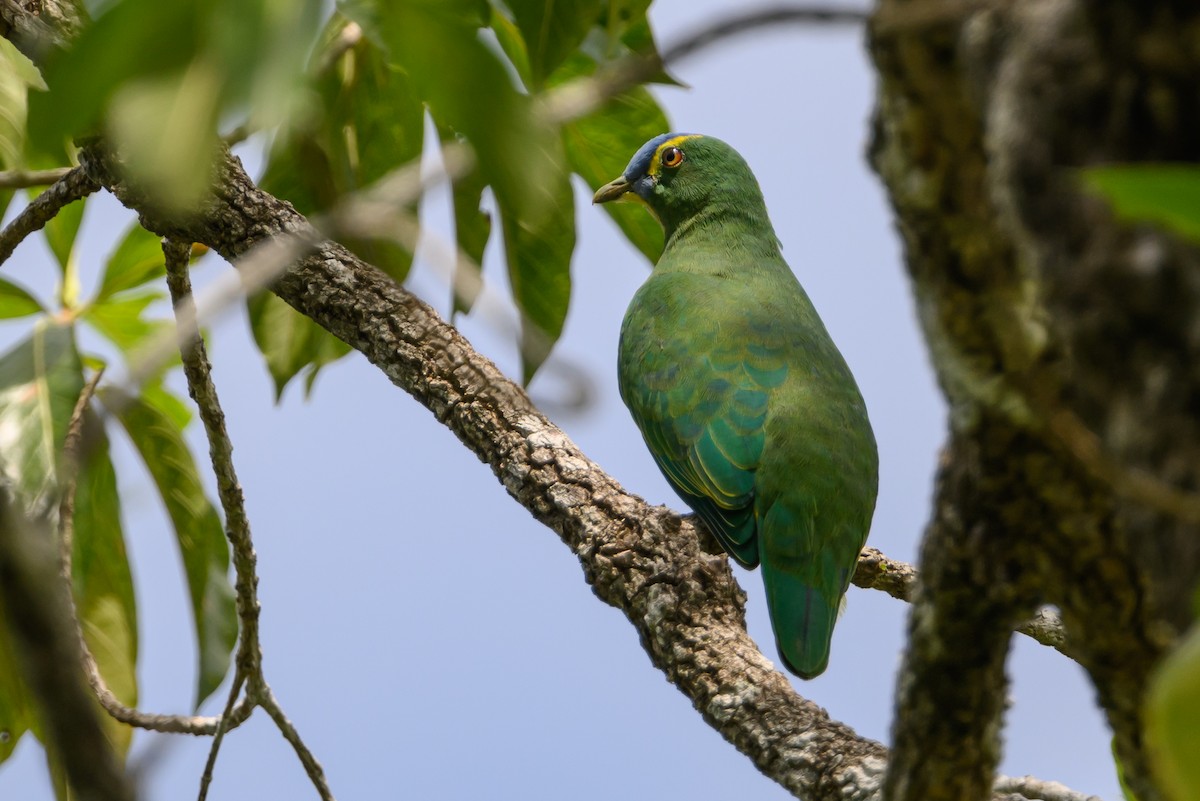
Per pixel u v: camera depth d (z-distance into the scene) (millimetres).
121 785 2807
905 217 3703
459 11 3035
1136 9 3221
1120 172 2434
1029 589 4355
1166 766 2447
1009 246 3648
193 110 2598
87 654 7621
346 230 3420
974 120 3508
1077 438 3312
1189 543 3562
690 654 7328
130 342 10141
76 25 7168
